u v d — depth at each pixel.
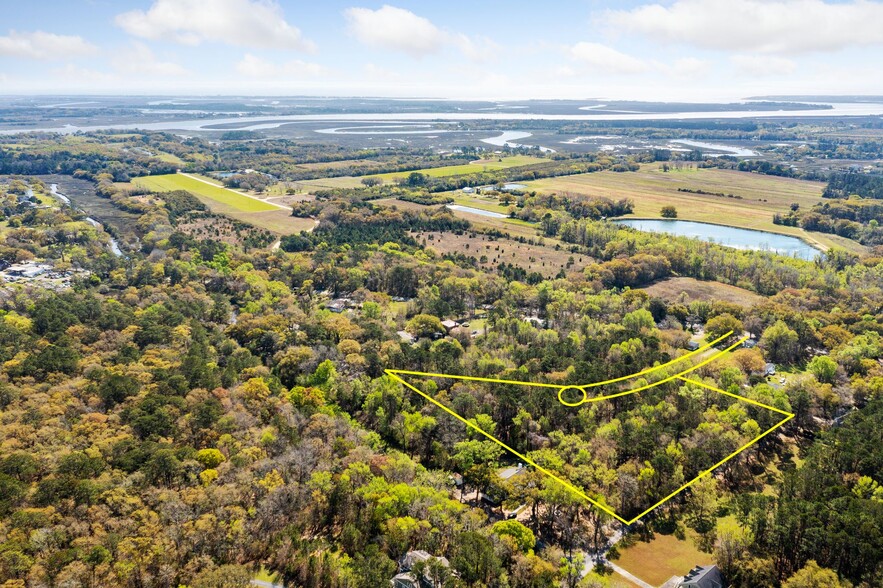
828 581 102.50
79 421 139.62
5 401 148.38
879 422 147.50
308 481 126.25
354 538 115.06
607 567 115.69
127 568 99.31
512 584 107.19
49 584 94.75
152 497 115.25
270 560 112.31
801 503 118.75
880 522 112.06
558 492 123.50
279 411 152.62
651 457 136.75
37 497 111.69
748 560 113.50
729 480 140.50
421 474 133.25
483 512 125.56
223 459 130.88
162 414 141.12
